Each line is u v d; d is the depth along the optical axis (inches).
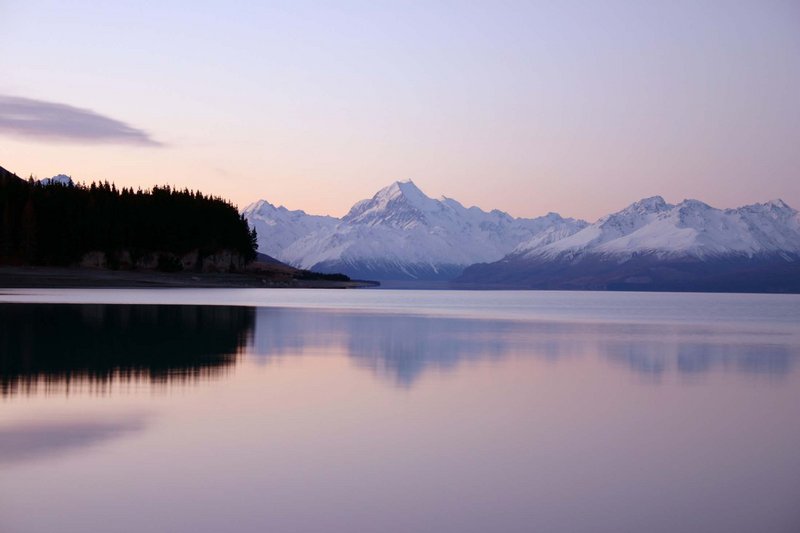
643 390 1073.5
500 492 592.1
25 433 743.7
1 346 1477.6
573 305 5226.4
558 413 892.0
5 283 5895.7
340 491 588.4
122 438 729.6
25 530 503.5
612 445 738.8
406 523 527.2
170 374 1143.0
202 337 1754.4
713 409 928.3
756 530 521.7
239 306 3400.6
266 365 1278.3
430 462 669.9
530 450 716.0
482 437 764.6
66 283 6186.0
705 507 563.8
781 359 1485.0
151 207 7603.4
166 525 514.9
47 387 1006.4
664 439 765.3
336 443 728.3
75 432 749.9
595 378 1194.6
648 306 5374.0
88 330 1846.7
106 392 975.0
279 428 785.6
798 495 592.4
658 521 536.1
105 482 597.3
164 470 629.9
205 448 699.4
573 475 637.3
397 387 1066.1
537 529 519.8
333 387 1053.2
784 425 834.8
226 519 527.8
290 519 530.6
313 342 1704.0
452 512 548.7
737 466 668.1
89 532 501.4
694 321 3036.4
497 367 1315.2
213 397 951.6
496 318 2982.3
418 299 6072.8
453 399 974.4
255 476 619.8
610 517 542.6
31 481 597.0
